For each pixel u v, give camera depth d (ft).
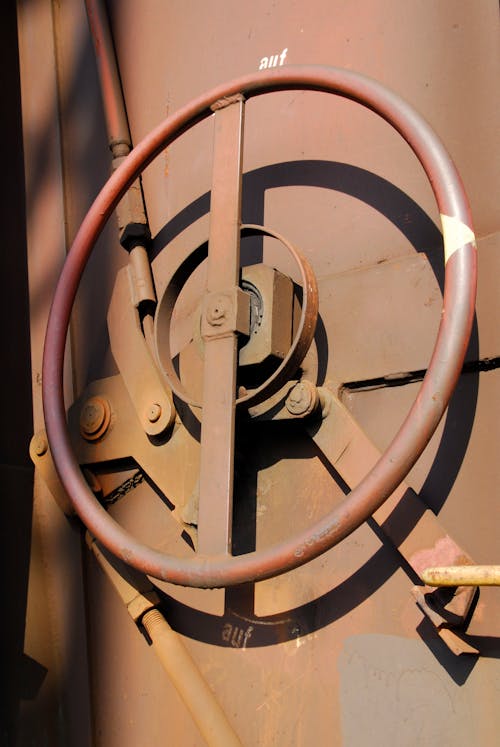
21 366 4.59
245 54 3.96
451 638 2.92
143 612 3.71
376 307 3.39
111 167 4.40
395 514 3.12
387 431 3.30
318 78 3.35
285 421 3.39
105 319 4.26
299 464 3.49
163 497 3.86
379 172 3.52
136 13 4.43
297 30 3.81
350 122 3.64
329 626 3.31
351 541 3.33
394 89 3.48
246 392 3.40
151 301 4.02
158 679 3.74
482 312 3.12
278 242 3.73
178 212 4.09
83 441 4.00
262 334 3.36
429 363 3.08
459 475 3.10
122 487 3.98
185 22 4.22
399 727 3.07
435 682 3.03
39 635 4.17
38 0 4.80
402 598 3.16
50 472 4.11
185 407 3.72
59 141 4.60
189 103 3.67
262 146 3.86
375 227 3.49
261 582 3.52
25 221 4.67
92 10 4.45
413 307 3.31
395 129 3.28
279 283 3.45
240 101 3.54
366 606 3.24
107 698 3.91
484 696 2.92
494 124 3.23
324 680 3.27
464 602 2.93
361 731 3.15
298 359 3.25
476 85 3.30
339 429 3.28
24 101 4.77
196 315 3.54
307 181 3.70
